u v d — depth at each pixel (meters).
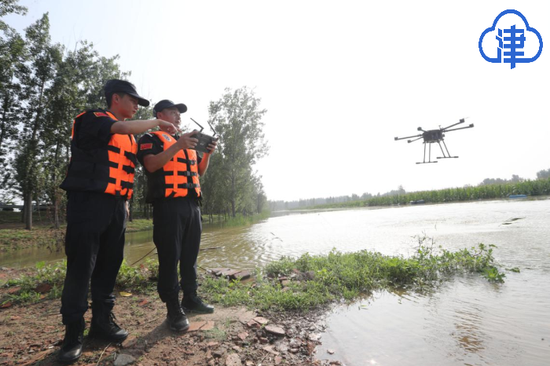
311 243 7.96
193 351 2.12
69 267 2.05
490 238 6.54
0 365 1.95
